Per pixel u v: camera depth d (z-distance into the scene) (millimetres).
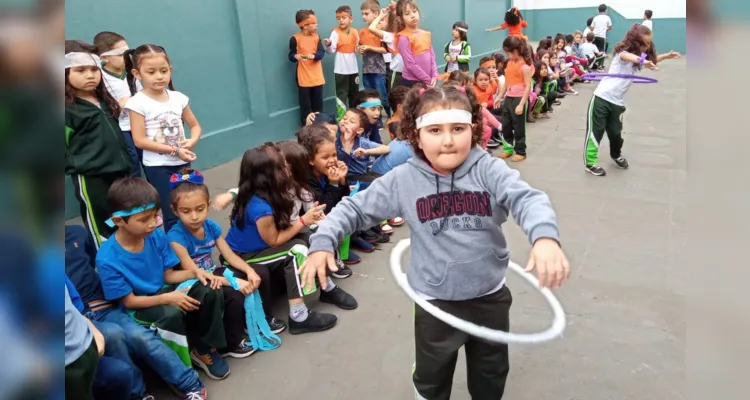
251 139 6598
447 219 1893
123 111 4109
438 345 1964
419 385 2061
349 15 7398
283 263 3072
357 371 2740
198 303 2598
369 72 7781
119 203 2443
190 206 2795
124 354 2398
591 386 2576
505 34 15680
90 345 1937
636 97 10609
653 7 17078
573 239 4195
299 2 7125
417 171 1944
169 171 3811
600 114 5605
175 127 3777
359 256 3994
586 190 5328
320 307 3326
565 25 18344
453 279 1895
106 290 2523
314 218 3158
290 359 2854
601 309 3215
